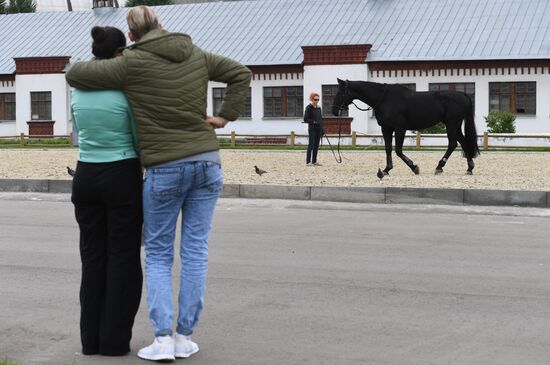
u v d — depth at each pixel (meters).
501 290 9.40
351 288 9.51
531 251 11.95
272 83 50.31
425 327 7.83
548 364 6.71
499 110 46.16
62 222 15.25
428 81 47.38
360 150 37.66
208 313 8.36
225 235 13.54
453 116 22.28
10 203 18.53
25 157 32.34
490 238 13.16
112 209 6.59
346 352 7.02
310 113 26.95
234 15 55.34
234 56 51.09
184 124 6.41
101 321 6.82
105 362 6.66
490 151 36.38
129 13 6.54
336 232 13.85
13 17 60.22
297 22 53.09
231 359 6.81
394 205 17.77
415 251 11.95
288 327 7.83
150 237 6.61
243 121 50.97
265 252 11.90
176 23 55.72
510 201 17.50
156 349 6.63
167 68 6.33
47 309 8.55
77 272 10.44
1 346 7.20
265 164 27.55
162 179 6.39
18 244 12.64
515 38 47.28
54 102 53.72
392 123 22.19
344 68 48.44
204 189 6.58
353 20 51.91
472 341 7.37
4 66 55.16
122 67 6.31
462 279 10.00
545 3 49.66
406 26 50.22
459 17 49.97
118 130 6.49
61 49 55.72
